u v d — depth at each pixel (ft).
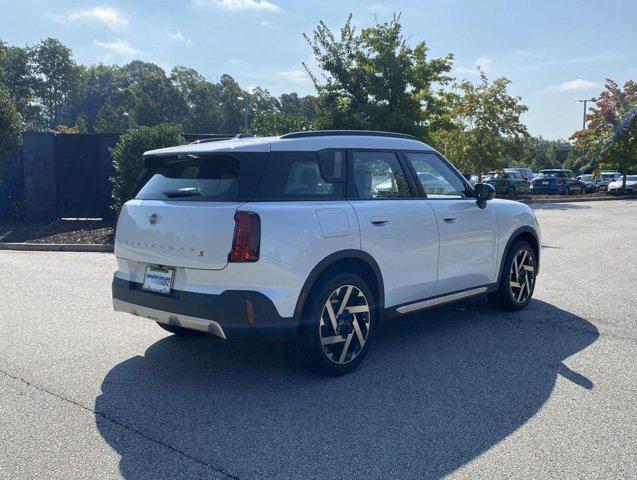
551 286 27.09
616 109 114.01
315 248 14.60
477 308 22.81
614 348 17.90
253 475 10.71
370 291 16.25
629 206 87.20
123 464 11.10
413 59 56.29
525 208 22.34
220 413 13.35
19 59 278.87
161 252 14.90
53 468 10.96
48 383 15.15
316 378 15.49
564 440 11.98
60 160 52.95
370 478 10.60
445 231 18.37
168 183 15.75
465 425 12.69
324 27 54.80
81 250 41.32
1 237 46.47
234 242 13.66
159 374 15.84
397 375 15.67
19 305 23.52
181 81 352.28
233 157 14.51
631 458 11.25
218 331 13.89
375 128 53.06
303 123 55.98
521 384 15.01
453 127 59.26
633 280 28.53
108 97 339.16
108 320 21.21
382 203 16.69
